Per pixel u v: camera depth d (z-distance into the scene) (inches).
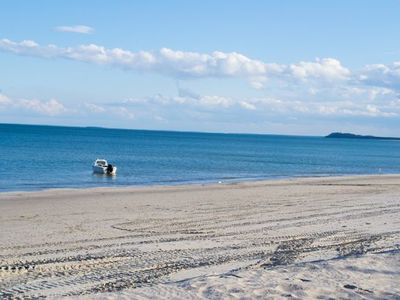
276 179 1710.1
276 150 4849.9
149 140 6653.5
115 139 6422.2
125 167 2177.7
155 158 2881.4
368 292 337.1
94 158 2608.3
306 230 646.5
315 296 326.6
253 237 600.1
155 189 1252.5
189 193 1147.3
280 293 331.3
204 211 844.0
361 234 609.3
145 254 497.7
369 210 855.7
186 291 338.3
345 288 345.1
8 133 6929.1
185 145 5369.1
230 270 423.2
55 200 987.9
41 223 705.6
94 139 6053.2
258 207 900.0
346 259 429.1
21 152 2913.4
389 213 816.3
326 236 598.9
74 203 939.3
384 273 385.4
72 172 1817.2
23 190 1239.5
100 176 1716.3
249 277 372.8
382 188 1338.6
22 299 335.6
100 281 388.2
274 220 741.9
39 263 455.8
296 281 359.3
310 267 402.9
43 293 350.9
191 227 681.0
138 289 350.6
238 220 743.1
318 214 805.9
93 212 820.0
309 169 2356.1
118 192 1165.7
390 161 3400.6
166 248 530.0
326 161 3147.1
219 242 566.9
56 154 2844.5
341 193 1183.6
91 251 515.5
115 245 549.6
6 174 1692.9
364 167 2647.6
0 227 668.7
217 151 4153.5
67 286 371.9
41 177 1627.7
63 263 455.5
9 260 468.8
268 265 446.0
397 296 329.1
